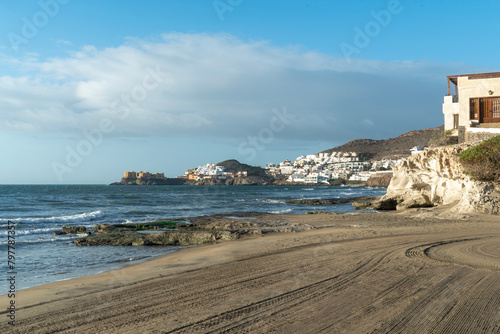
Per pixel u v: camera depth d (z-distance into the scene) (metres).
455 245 14.04
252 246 16.73
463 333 5.61
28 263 15.26
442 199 36.94
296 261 12.00
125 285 9.89
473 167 28.06
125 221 35.38
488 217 23.98
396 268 10.12
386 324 6.03
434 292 7.72
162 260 14.87
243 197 92.81
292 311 6.83
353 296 7.64
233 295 8.11
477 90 31.95
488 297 7.28
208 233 21.52
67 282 10.86
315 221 28.75
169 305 7.58
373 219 28.66
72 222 34.50
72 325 6.61
